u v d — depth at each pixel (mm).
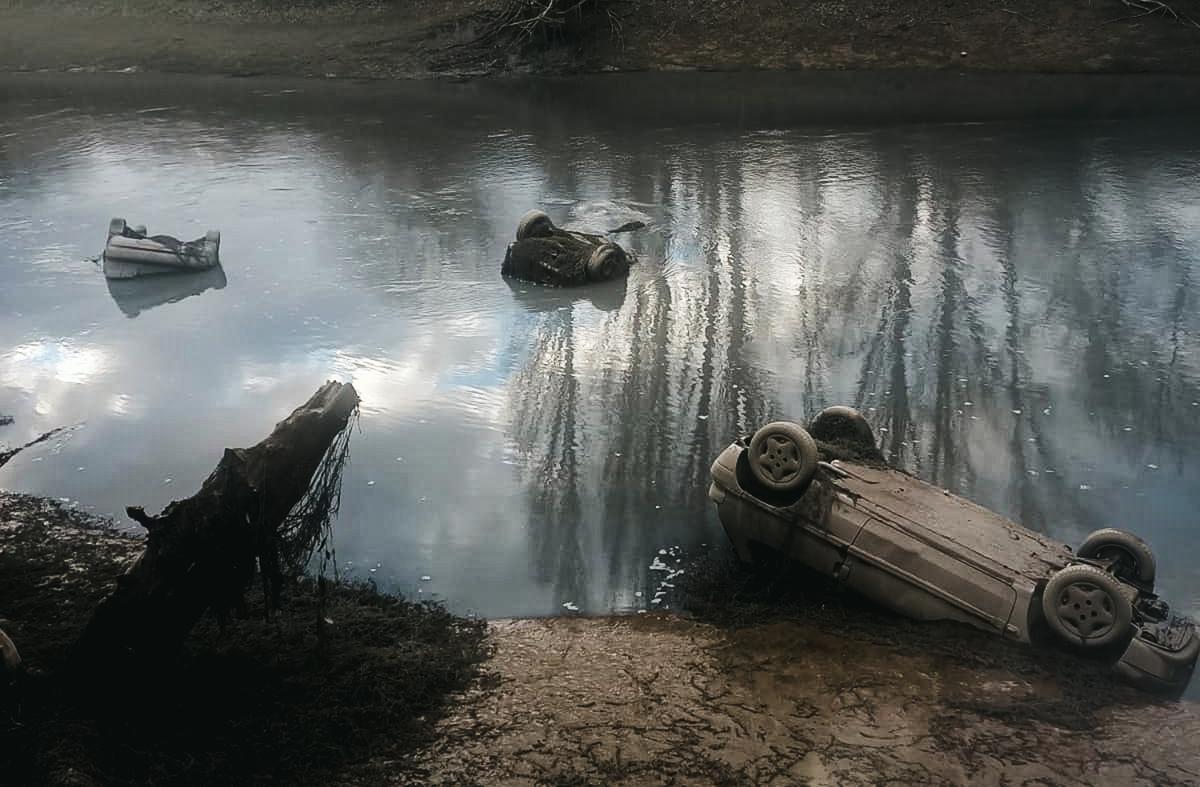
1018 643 7461
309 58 36531
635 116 28438
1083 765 6039
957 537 7973
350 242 18953
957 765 6070
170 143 26688
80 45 38188
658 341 14445
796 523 8352
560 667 7523
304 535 7555
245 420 12234
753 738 6434
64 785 5684
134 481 10898
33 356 14250
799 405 12469
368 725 6727
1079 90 29219
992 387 12797
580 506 10352
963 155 23188
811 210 19984
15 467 11234
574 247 17031
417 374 13484
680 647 7762
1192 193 19906
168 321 15438
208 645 7699
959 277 16453
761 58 34531
